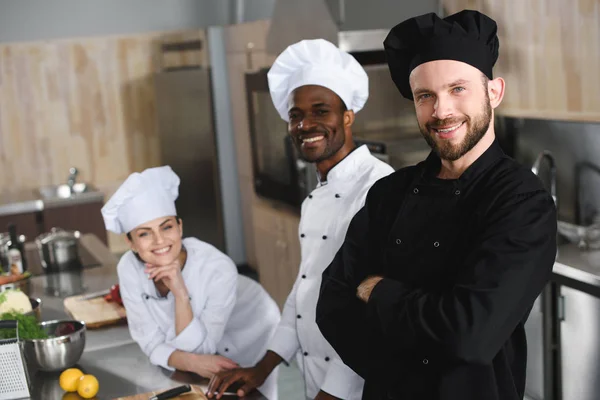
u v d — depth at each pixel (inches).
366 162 78.4
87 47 237.6
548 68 130.0
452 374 52.0
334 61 78.8
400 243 56.6
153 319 85.5
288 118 87.7
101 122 242.1
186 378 78.5
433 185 55.4
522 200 50.7
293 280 187.6
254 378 77.2
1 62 231.1
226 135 229.9
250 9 245.9
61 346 80.1
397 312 52.1
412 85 54.2
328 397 74.1
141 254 81.3
